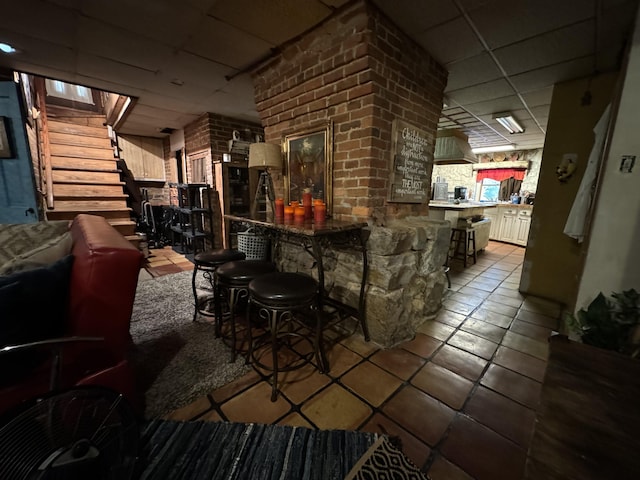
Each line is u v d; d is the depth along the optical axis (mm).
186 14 1709
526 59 2193
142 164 5457
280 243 2605
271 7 1660
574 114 2594
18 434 762
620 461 573
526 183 6324
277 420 1264
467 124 3998
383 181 1937
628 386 794
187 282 3049
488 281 3387
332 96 1931
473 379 1578
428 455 1113
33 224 1760
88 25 1819
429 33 1876
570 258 2711
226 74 2566
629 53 1273
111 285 1069
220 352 1770
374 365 1687
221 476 1005
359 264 1945
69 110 4832
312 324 2170
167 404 1329
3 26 1824
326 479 1003
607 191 1358
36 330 951
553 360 913
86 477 841
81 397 857
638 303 1204
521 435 1218
